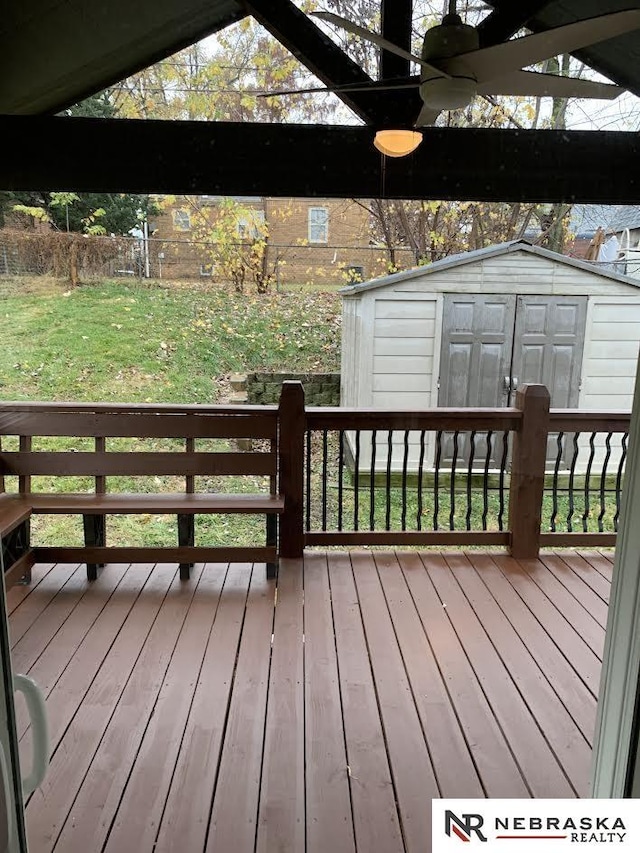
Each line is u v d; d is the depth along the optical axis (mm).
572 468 3553
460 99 2232
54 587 3113
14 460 3184
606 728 1016
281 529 3453
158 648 2543
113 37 2883
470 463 3521
